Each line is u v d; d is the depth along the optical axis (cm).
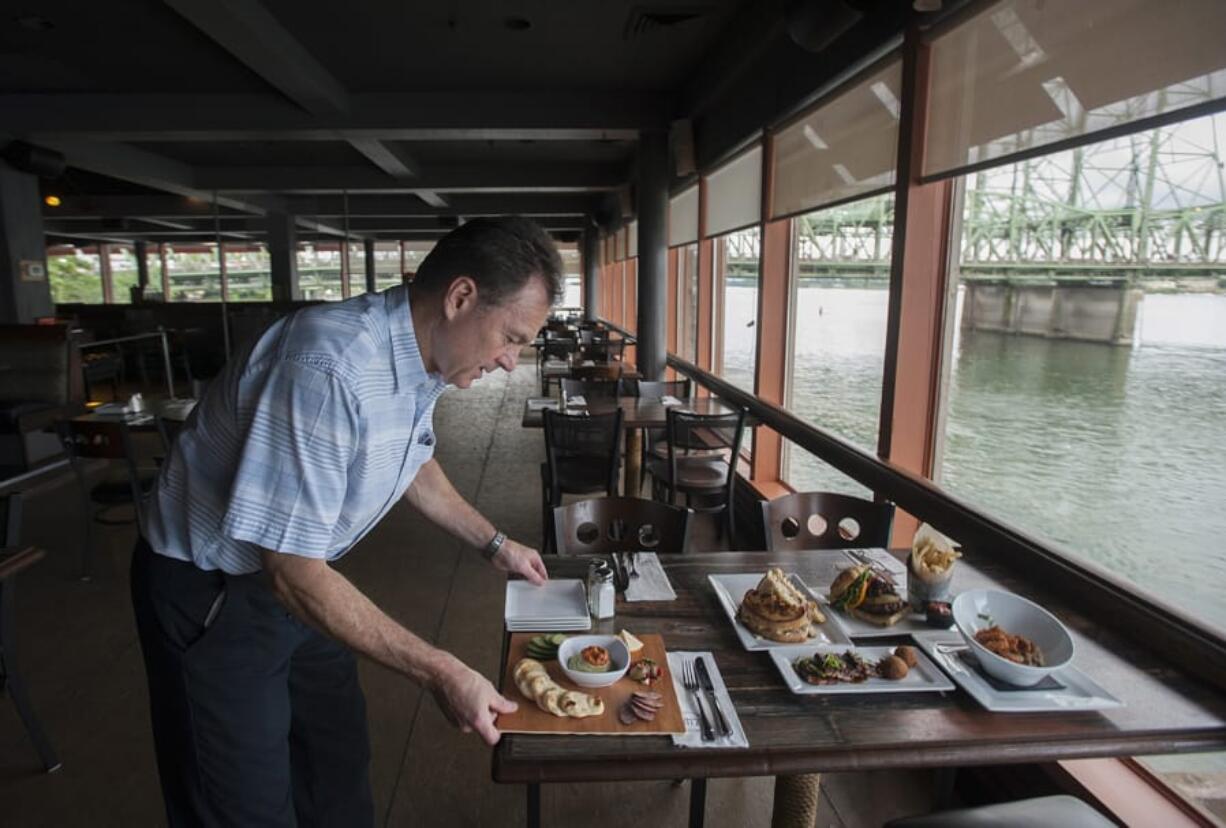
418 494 149
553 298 111
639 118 553
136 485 320
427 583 318
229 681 117
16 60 464
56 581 323
